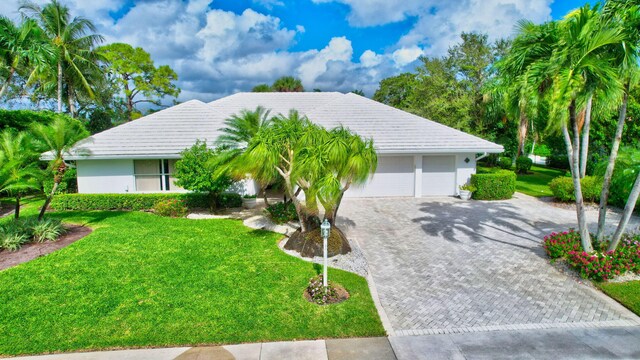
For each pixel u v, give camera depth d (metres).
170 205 14.85
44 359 5.39
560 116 7.87
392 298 7.55
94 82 29.94
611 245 8.83
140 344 5.77
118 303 7.11
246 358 5.44
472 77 29.48
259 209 16.58
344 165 8.98
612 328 6.35
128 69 42.28
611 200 16.20
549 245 9.70
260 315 6.69
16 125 18.72
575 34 7.66
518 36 8.45
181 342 5.83
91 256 9.71
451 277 8.64
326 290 7.38
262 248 10.56
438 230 12.84
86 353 5.55
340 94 25.02
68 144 12.20
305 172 9.08
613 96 7.77
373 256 10.16
